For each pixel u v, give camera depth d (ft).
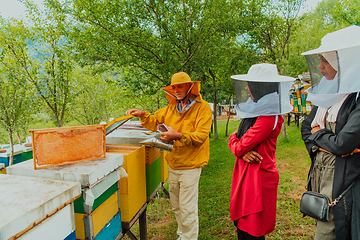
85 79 30.07
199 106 7.30
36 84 19.71
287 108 5.63
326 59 4.79
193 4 16.84
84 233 4.63
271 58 28.04
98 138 5.22
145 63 19.20
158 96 26.45
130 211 6.16
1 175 4.38
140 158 6.88
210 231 9.42
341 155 4.84
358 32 4.60
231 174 17.17
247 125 6.29
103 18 17.04
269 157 5.98
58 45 20.04
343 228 4.75
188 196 7.25
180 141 6.64
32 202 3.31
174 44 17.22
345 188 4.76
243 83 6.00
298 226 9.25
